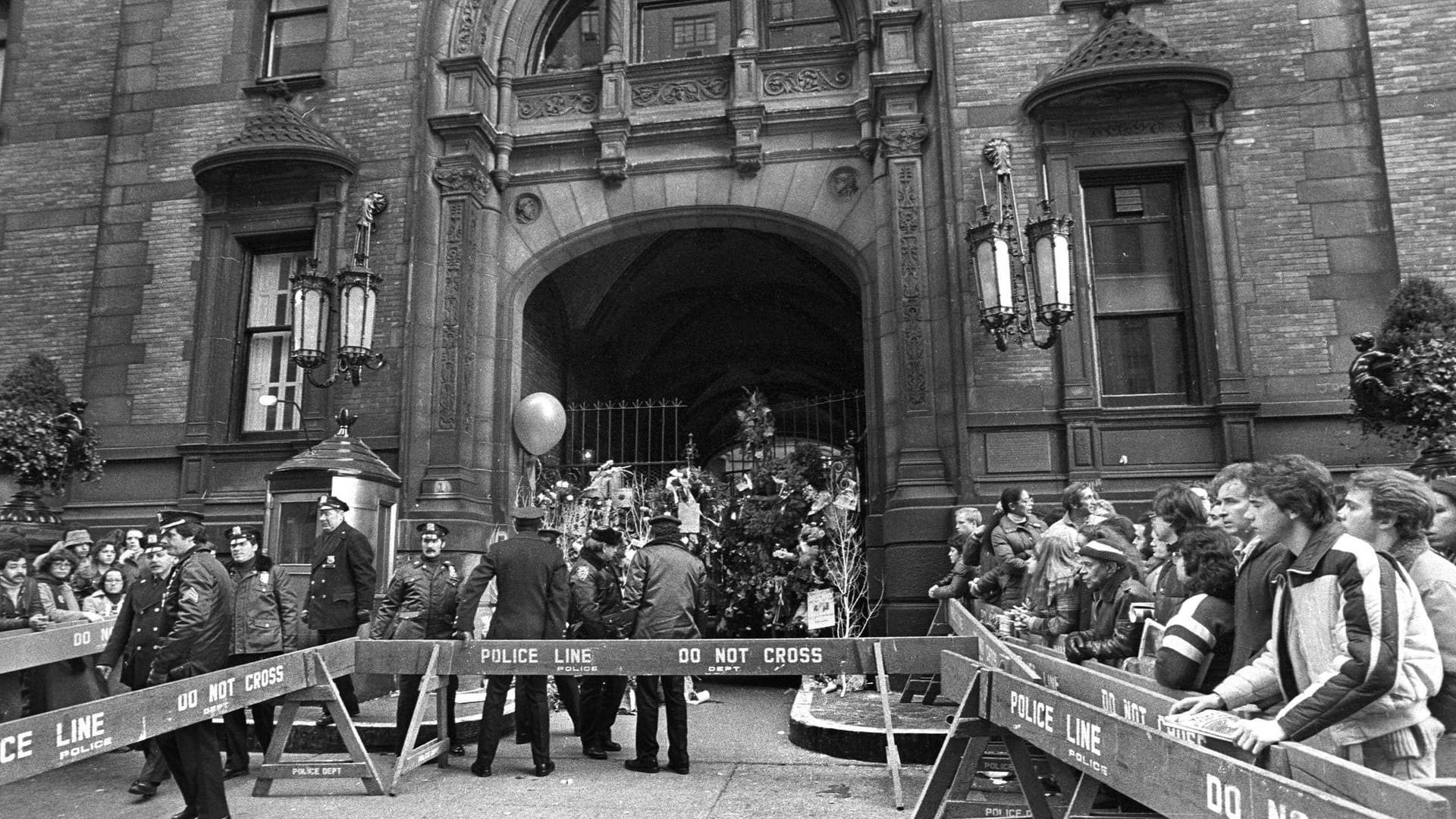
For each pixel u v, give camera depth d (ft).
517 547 23.15
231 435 38.32
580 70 39.81
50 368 36.37
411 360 36.58
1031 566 22.24
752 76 37.99
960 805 15.85
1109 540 17.48
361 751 20.45
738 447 86.48
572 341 51.88
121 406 38.86
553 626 23.16
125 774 23.25
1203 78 32.60
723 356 70.23
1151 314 33.37
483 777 21.80
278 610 23.84
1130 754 10.00
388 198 38.34
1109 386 33.22
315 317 34.68
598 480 37.63
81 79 43.45
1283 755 8.75
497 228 39.32
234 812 19.08
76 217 41.96
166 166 40.81
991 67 35.04
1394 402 26.27
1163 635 13.30
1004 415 32.60
